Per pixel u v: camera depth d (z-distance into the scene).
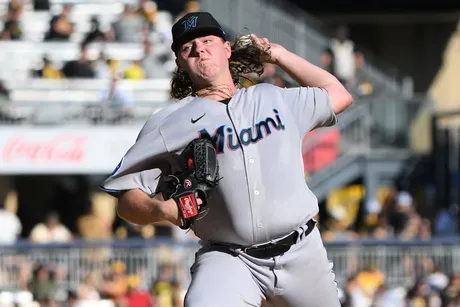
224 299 16.33
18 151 64.06
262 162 16.58
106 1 78.06
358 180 73.06
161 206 16.17
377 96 72.38
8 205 74.06
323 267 17.12
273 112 16.83
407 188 71.19
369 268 51.38
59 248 51.16
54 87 68.94
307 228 16.89
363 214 70.25
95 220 61.97
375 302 48.19
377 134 71.00
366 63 80.81
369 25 92.00
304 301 17.14
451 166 72.06
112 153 64.50
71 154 64.19
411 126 71.56
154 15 76.06
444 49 92.75
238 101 16.89
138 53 72.12
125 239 55.66
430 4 89.69
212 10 75.94
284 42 75.06
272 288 16.89
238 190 16.50
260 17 75.56
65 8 74.56
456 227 71.00
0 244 51.03
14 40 73.44
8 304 48.75
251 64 18.28
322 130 69.12
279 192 16.59
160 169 17.03
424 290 48.66
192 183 16.05
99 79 69.56
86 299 48.00
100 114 65.88
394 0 89.62
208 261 16.91
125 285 48.91
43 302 48.56
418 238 55.16
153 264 51.09
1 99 67.06
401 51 92.62
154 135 16.81
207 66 17.03
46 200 74.94
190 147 16.34
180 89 18.33
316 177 69.19
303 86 17.98
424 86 92.06
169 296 48.62
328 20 91.38
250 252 16.77
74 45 73.50
